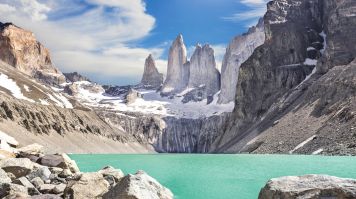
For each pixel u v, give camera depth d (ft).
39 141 545.44
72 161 143.23
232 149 599.57
